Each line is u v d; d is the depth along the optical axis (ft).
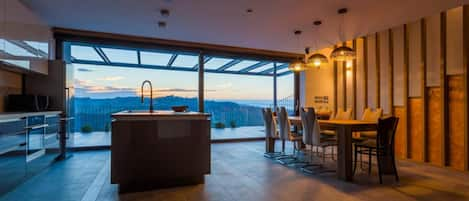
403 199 9.03
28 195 9.22
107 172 12.16
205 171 10.67
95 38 17.17
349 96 20.12
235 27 15.69
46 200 8.80
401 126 16.24
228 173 12.26
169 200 8.87
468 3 11.90
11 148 9.30
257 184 10.64
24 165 10.31
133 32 16.75
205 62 24.03
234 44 19.85
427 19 14.65
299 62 16.61
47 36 14.70
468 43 12.85
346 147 11.37
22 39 11.31
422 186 10.42
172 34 17.22
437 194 9.51
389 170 11.50
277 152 17.26
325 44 19.79
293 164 14.10
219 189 10.00
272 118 16.37
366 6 12.31
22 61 11.35
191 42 19.45
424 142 14.76
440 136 14.03
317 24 14.97
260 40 18.63
